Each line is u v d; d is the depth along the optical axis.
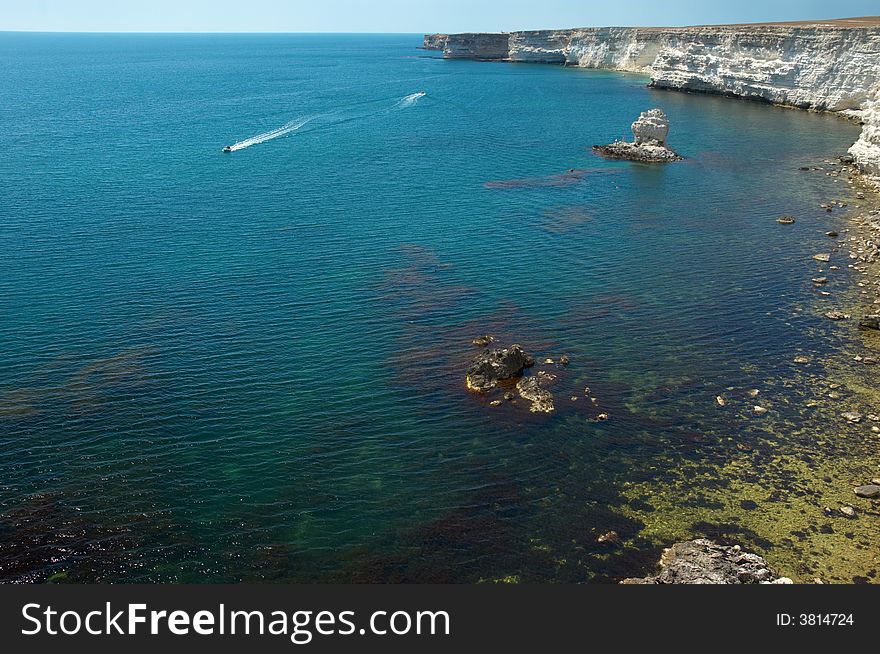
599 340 42.84
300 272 53.38
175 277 52.09
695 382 38.00
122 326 44.25
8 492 29.50
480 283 51.53
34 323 44.44
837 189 76.50
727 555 25.31
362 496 29.62
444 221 66.56
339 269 54.03
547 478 30.61
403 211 69.75
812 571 24.98
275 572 25.75
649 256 57.16
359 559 26.34
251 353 41.12
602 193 76.81
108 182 79.00
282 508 28.95
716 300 48.34
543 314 46.44
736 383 37.81
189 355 40.81
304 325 44.69
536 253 57.84
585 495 29.48
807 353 40.75
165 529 27.73
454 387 37.66
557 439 33.22
